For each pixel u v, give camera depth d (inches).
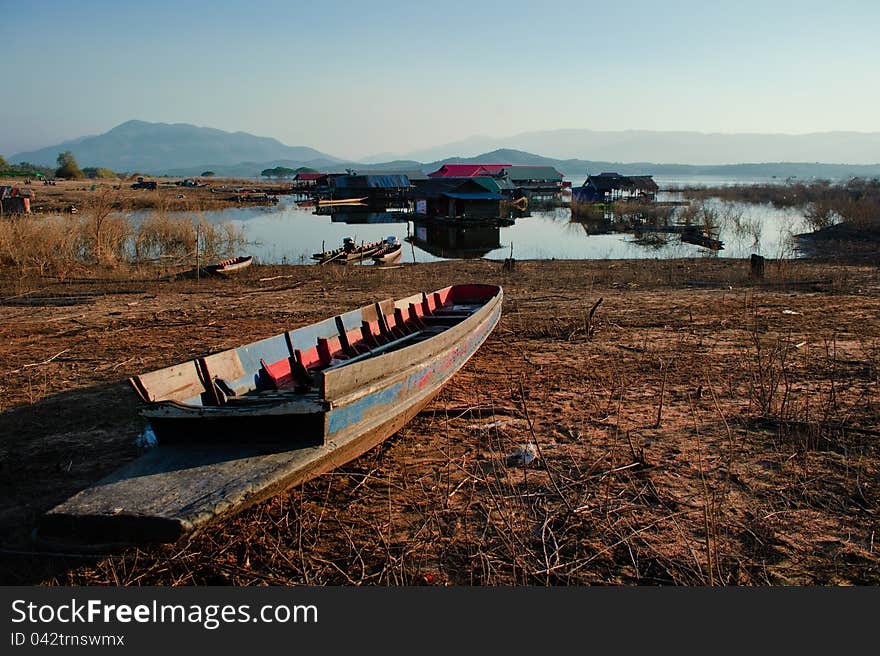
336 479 266.7
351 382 249.1
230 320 586.6
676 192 3398.1
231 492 194.5
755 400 343.3
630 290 723.4
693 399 350.3
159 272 908.6
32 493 252.7
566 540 220.7
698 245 1295.5
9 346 489.7
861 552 209.2
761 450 283.6
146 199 2214.6
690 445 291.4
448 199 2058.3
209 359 271.1
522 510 239.6
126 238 1077.8
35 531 189.5
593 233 1632.6
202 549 219.6
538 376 398.3
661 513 235.8
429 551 216.8
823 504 238.1
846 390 355.9
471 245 1382.9
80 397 367.2
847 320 536.4
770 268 848.9
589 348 463.8
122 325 565.9
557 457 282.7
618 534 222.8
